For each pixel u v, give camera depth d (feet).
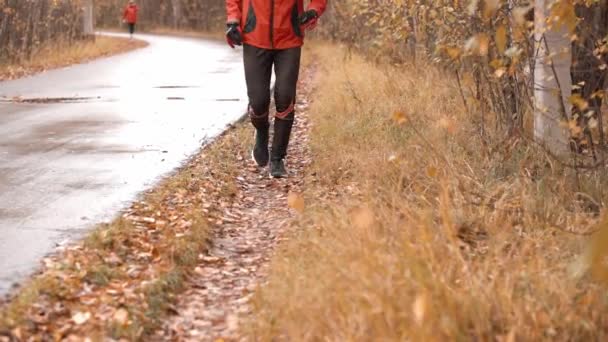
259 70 43.37
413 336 21.03
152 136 56.29
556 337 22.18
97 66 126.52
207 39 242.99
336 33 140.15
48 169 45.14
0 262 29.40
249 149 50.75
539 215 31.40
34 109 71.10
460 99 52.60
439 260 25.58
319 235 30.50
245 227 36.04
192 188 40.40
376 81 69.87
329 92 71.72
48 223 34.50
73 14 165.68
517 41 36.76
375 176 39.27
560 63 37.65
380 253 25.91
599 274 21.09
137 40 233.35
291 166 47.24
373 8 76.64
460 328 21.91
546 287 24.16
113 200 38.34
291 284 25.85
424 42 62.23
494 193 34.14
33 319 24.43
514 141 39.11
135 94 83.51
